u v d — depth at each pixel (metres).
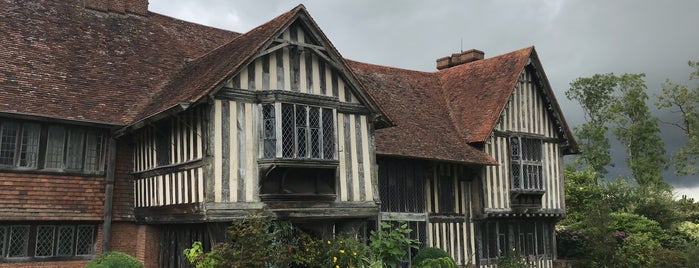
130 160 12.58
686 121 26.09
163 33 15.17
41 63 12.00
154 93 12.98
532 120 17.70
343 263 11.27
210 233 10.38
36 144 11.10
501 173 16.44
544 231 18.20
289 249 11.11
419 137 15.23
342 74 11.91
